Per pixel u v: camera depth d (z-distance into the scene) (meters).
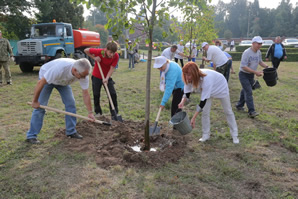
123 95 7.40
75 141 3.99
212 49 6.40
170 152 3.62
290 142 4.00
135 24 3.30
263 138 4.21
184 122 3.62
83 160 3.40
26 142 3.90
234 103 6.60
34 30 12.29
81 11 29.61
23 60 11.25
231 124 4.06
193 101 6.64
